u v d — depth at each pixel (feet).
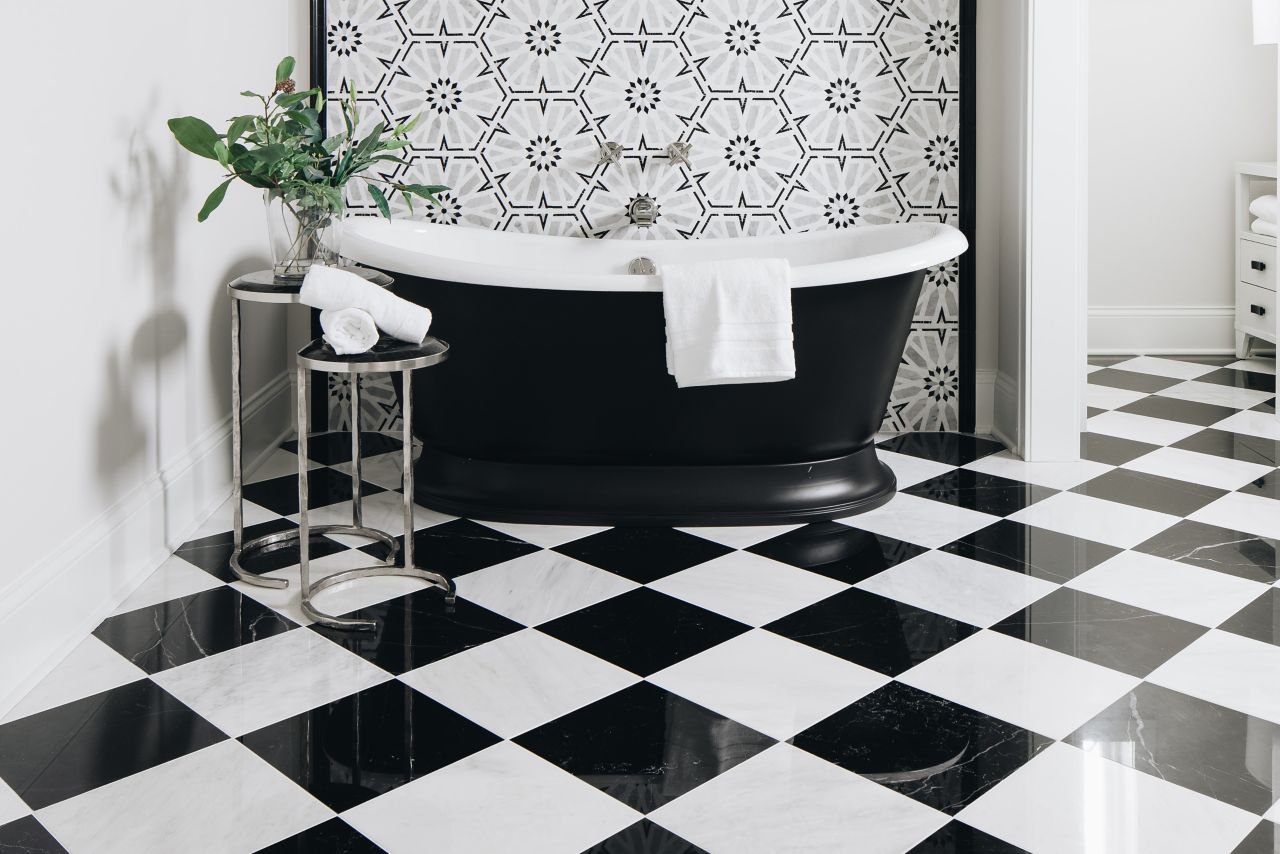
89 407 7.67
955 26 11.80
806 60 11.89
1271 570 8.64
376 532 9.37
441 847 5.37
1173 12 15.42
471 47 11.82
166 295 8.96
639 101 11.93
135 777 5.91
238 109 10.49
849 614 7.96
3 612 6.56
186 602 8.11
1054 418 11.40
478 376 9.59
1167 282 16.05
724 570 8.77
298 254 8.36
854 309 9.40
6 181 6.56
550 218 12.11
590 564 8.89
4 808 5.63
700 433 9.71
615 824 5.55
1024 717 6.55
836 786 5.87
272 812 5.63
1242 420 12.80
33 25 6.82
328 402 12.42
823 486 9.94
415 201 12.02
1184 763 6.05
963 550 9.14
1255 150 15.66
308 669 7.14
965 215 12.08
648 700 6.77
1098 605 8.07
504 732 6.40
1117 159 15.78
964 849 5.34
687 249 11.72
